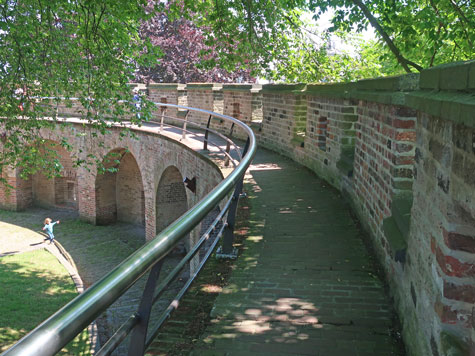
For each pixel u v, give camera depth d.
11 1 9.09
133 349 2.06
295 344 3.41
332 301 4.12
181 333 3.58
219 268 4.91
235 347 3.37
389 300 4.16
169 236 1.94
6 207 24.77
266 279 4.59
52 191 24.61
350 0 9.88
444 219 2.56
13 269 14.95
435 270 2.73
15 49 9.18
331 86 8.81
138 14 9.84
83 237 19.59
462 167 2.29
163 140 15.45
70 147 10.95
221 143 14.27
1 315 11.11
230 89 16.42
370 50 15.51
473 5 8.91
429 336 2.79
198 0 10.81
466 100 2.01
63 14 9.59
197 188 12.01
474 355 2.33
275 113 13.36
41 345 1.00
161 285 2.56
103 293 1.31
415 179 3.49
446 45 10.23
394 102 4.35
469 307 2.49
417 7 9.98
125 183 21.56
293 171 10.35
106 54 9.50
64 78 9.94
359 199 6.59
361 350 3.35
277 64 14.45
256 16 11.08
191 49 31.83
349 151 8.05
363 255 5.27
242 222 6.54
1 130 14.28
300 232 6.08
